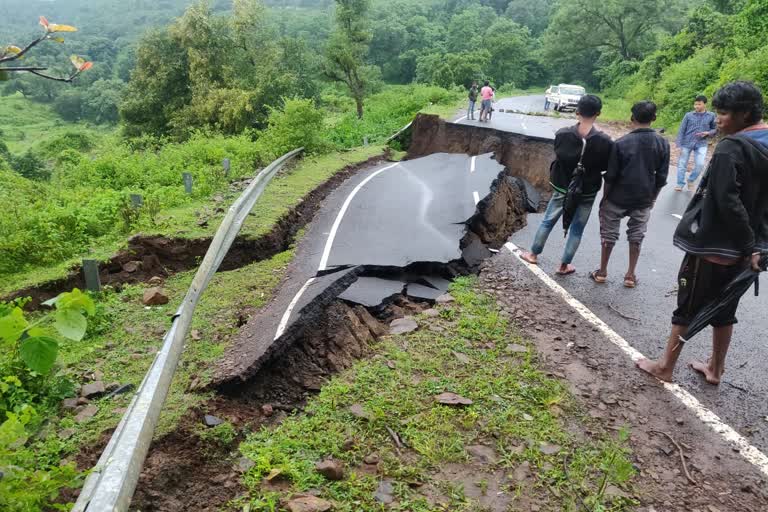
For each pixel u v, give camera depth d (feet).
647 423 13.44
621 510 10.71
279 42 114.52
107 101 258.57
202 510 10.61
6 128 236.84
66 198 35.88
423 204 31.86
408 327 17.69
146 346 17.25
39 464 11.52
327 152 53.62
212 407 13.65
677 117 70.23
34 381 13.92
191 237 25.91
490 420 12.97
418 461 11.64
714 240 12.89
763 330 18.21
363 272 21.91
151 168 46.01
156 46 109.60
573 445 12.40
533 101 128.47
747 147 12.20
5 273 24.21
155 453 11.76
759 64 57.26
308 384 15.28
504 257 25.11
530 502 10.70
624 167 19.94
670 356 14.80
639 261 24.45
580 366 15.78
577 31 185.98
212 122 96.27
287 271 23.39
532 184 46.44
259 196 31.94
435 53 262.88
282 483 11.00
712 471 11.97
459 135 59.67
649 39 175.01
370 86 125.08
